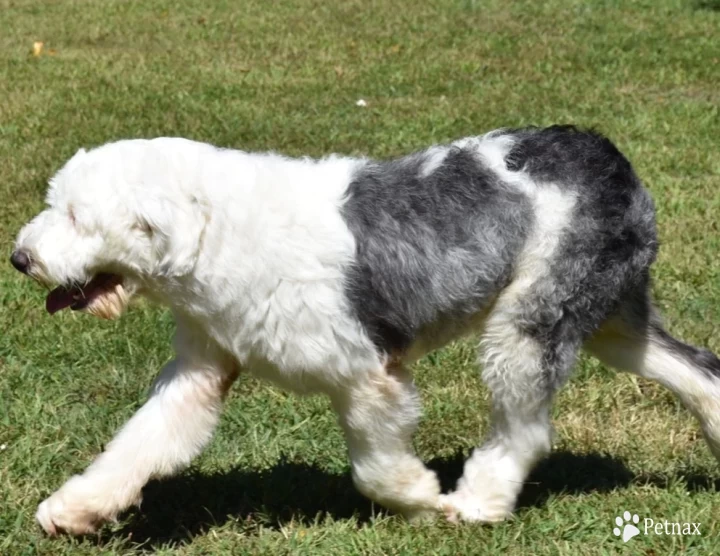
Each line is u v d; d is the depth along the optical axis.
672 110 13.70
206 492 6.03
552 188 5.51
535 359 5.50
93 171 5.02
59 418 6.80
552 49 17.34
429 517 5.68
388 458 5.45
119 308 5.25
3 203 10.44
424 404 7.04
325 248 5.09
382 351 5.33
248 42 18.19
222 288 5.07
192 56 17.20
